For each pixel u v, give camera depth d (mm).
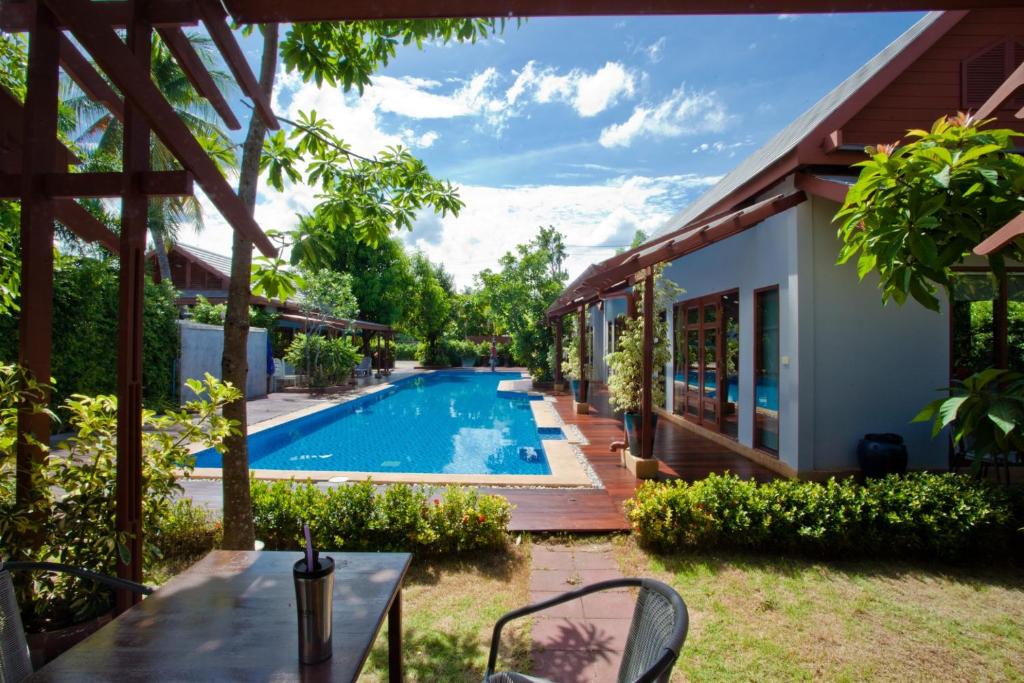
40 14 2365
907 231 3783
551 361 19391
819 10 2146
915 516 4148
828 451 6277
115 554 2502
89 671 1396
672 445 8414
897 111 6156
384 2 2184
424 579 3807
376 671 2715
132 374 2459
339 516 4195
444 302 31812
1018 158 3678
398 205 4766
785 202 6219
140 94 2039
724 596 3504
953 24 6066
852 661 2789
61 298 9180
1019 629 3119
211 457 8133
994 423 4172
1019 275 6391
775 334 6977
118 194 2355
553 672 2691
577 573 3877
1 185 2490
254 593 1869
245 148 3471
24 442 2465
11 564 1953
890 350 6281
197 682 1347
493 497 4520
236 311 3424
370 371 21734
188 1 2314
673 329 11109
